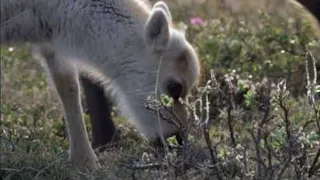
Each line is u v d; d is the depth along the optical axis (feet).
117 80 40.11
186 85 39.45
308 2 43.39
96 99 44.27
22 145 40.86
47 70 42.80
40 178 38.19
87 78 43.39
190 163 36.99
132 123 41.04
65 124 45.27
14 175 38.42
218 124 43.42
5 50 57.36
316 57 47.62
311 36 50.47
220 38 53.62
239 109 43.09
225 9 59.88
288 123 36.17
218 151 39.01
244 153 36.01
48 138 44.29
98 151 43.39
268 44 52.29
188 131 37.01
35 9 39.96
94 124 44.52
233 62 51.08
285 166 35.32
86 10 39.60
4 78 53.78
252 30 55.21
